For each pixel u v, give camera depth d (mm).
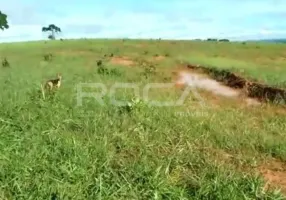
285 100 14562
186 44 60969
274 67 27875
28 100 11484
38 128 8781
